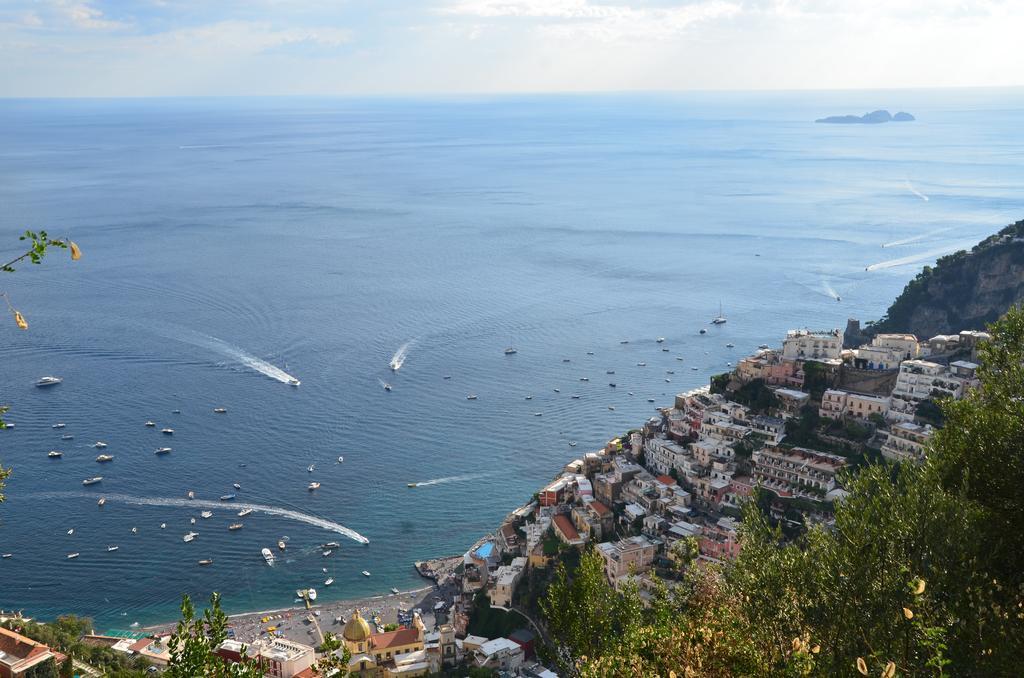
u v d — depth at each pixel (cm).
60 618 16388
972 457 5788
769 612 5366
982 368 6538
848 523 5275
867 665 4612
